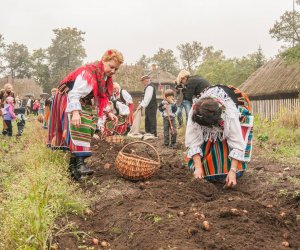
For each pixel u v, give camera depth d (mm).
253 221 4277
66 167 6395
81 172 6113
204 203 4988
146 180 6059
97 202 5199
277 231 4199
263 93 30922
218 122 5238
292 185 6188
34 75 109062
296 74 30625
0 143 10945
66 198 4820
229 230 4016
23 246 3555
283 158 9031
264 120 14938
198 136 5766
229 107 5461
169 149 10125
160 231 3973
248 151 5664
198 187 5500
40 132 10445
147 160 6262
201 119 5215
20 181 5305
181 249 3617
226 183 5652
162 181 6039
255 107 32531
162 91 12758
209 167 5828
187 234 3920
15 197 4527
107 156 7906
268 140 11867
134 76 49969
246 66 63906
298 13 26469
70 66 102188
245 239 3836
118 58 6133
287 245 3873
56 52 101188
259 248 3697
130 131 12922
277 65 33969
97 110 6336
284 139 12039
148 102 12633
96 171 6719
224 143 5750
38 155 7223
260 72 34875
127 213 4520
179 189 5434
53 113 6355
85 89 5988
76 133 6105
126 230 4172
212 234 3902
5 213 4191
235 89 5645
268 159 8875
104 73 6168
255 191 5938
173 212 4477
